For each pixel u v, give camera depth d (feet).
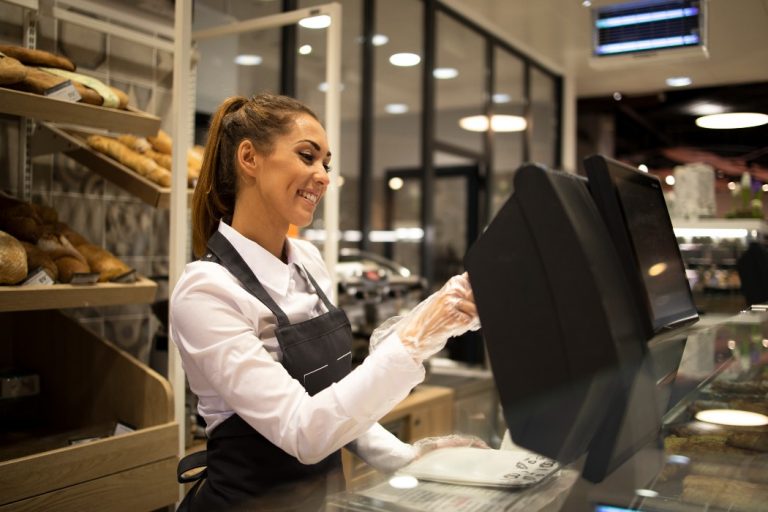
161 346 7.47
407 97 16.19
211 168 4.14
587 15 14.29
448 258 19.38
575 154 18.22
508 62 19.43
